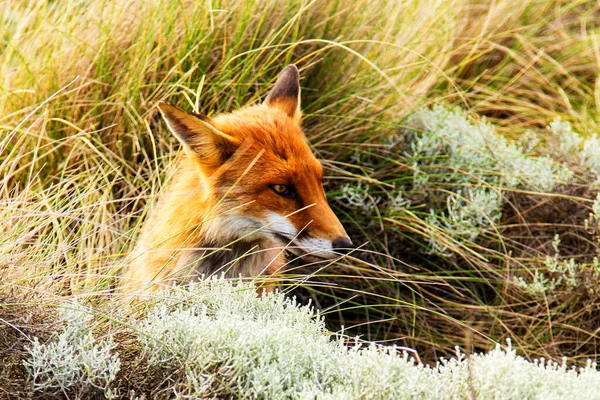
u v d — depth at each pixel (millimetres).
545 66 12695
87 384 4992
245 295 6168
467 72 12523
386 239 8828
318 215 6801
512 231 9086
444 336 8211
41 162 8477
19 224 6750
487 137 9945
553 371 5320
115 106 8656
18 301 5461
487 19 11734
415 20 10484
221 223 6875
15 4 10414
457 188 9336
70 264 6289
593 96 12328
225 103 8914
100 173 8414
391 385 4945
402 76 9992
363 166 9508
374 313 8695
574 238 8914
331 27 9484
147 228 7492
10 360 5176
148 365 5180
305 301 8609
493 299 8789
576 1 13219
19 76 8930
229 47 9109
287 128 7102
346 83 9258
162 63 8953
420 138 9750
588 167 9336
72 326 5316
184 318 5480
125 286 6398
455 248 8461
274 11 9320
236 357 5039
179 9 9164
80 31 9211
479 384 5012
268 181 6770
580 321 8164
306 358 5215
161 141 8492
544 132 11367
